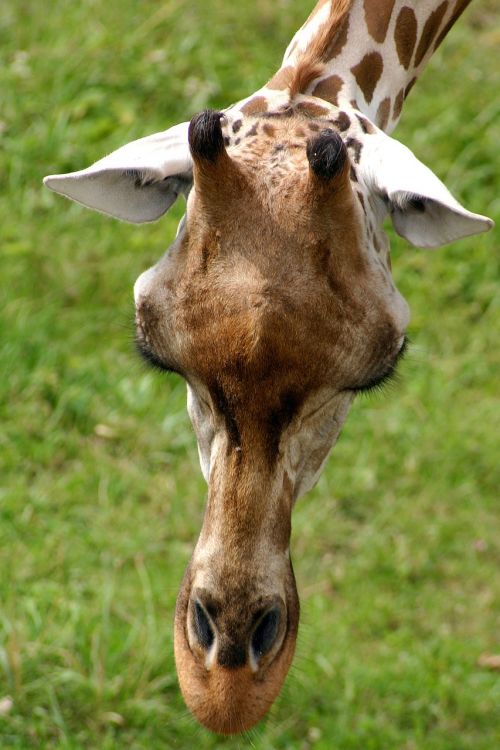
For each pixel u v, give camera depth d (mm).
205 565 9875
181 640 10203
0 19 26844
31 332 20859
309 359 9844
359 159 10820
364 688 16656
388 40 12781
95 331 21484
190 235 10008
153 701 15758
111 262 22391
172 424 20203
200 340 9805
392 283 10625
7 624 16328
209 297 9789
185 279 9961
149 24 26938
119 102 25281
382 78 12719
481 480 20078
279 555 10023
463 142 25000
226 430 9898
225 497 9844
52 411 20156
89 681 15789
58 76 25500
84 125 24703
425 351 21875
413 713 16484
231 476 9836
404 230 10727
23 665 15867
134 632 16438
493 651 17562
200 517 18922
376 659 17234
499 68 26953
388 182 10406
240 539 9805
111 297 21938
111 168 10477
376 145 10828
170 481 19453
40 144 24188
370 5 12586
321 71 11688
